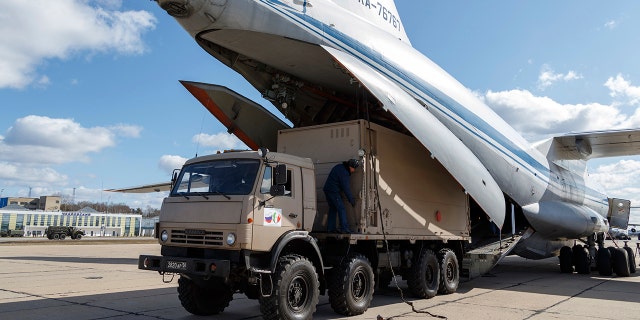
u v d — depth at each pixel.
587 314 7.27
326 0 8.87
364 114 9.92
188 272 5.86
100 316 6.81
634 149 15.69
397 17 10.97
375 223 7.63
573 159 16.25
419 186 8.95
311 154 8.14
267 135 9.83
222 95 9.12
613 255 13.57
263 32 7.66
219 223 5.92
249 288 6.62
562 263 14.63
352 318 6.78
